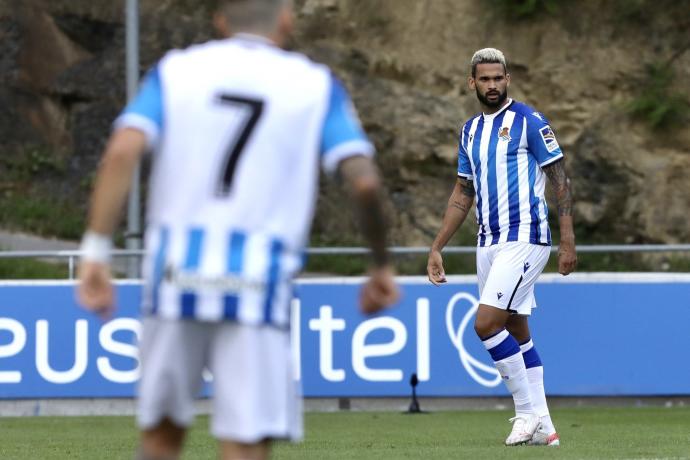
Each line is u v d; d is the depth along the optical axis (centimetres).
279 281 987
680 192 5891
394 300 1020
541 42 6206
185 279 972
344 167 999
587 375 3366
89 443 2570
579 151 6019
